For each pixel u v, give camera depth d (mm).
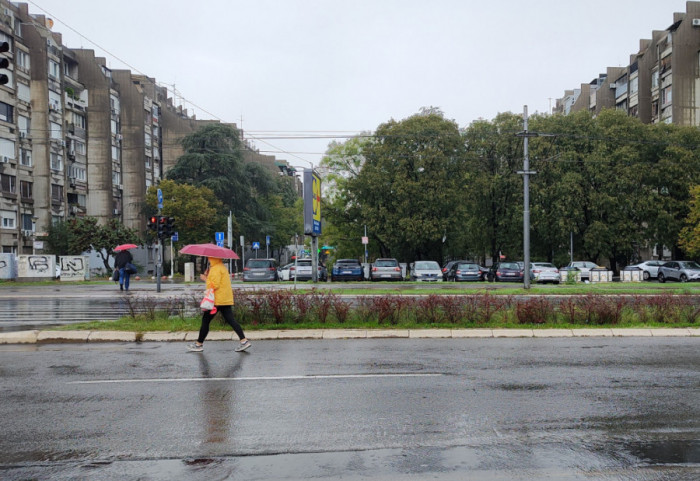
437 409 5996
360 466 4441
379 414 5820
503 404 6191
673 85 53219
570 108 80562
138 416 5762
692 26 53375
